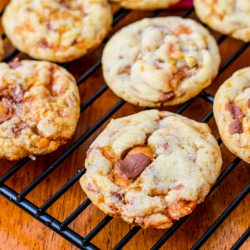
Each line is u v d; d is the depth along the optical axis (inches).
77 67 20.2
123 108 19.4
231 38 20.4
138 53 19.2
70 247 17.2
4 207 17.9
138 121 17.9
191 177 16.9
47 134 17.9
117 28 21.0
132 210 16.6
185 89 18.6
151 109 18.7
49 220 17.0
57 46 19.6
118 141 17.5
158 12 20.7
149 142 17.5
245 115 17.8
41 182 18.2
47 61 19.5
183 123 17.7
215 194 17.8
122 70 19.1
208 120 18.8
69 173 18.3
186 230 17.3
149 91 18.7
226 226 17.2
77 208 17.1
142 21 20.0
